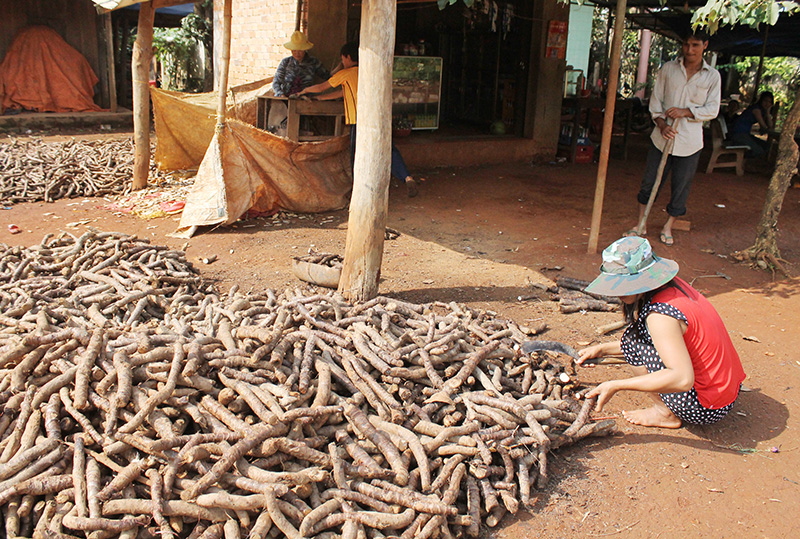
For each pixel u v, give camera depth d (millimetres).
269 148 7574
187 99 9227
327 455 2898
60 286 4719
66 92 14352
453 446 3088
